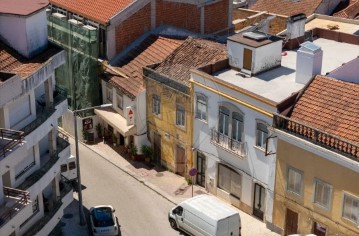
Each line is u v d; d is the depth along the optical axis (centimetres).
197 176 4769
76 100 5556
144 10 5359
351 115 3747
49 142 3722
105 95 5409
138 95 4906
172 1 5444
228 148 4322
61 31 5588
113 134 5334
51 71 3572
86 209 4472
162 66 4834
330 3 6450
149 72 4812
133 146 5119
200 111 4500
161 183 4816
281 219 4116
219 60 4572
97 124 5456
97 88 5416
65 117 5584
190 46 4947
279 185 4041
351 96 3841
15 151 3150
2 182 3297
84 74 5409
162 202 4588
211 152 4516
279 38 4525
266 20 5397
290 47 4950
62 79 5694
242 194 4381
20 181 3488
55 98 3794
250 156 4206
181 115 4675
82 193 4684
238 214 4031
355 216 3644
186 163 4775
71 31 5459
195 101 4494
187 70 4722
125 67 5238
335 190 3703
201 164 4694
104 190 4734
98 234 4094
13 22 3572
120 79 5144
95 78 5388
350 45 4991
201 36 5544
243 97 4094
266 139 3984
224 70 4578
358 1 6438
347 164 3569
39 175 3566
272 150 4003
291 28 4906
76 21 5472
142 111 4978
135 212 4478
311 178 3819
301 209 3953
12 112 3362
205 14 5662
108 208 4275
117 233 4153
